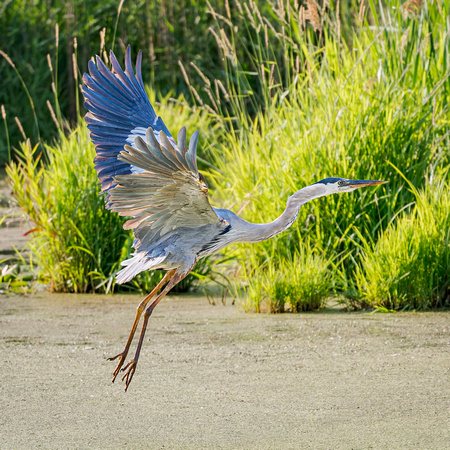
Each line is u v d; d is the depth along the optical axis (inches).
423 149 497.7
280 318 420.2
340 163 482.9
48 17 1096.8
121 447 243.4
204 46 1031.0
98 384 308.3
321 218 482.0
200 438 249.9
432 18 542.0
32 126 1040.2
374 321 405.4
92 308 456.4
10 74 1040.2
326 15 548.4
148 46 1070.4
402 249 435.8
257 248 494.0
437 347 350.6
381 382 302.7
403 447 239.0
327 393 291.1
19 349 362.6
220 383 306.2
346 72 528.4
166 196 271.1
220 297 485.4
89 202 512.7
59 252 514.6
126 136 317.7
